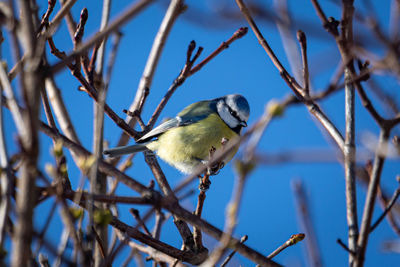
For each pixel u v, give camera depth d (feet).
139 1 11.96
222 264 20.34
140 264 23.34
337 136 20.58
